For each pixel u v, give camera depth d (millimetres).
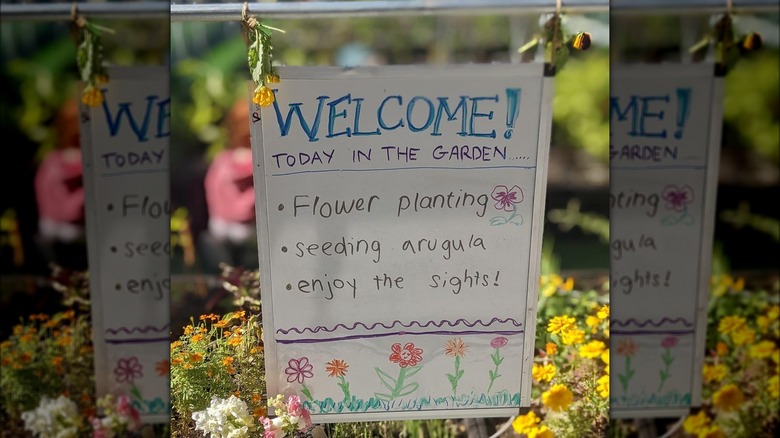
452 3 2145
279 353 2287
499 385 2340
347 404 2340
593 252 2977
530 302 2270
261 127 2107
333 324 2270
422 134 2129
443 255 2225
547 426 2557
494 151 2145
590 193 3109
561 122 3109
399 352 2297
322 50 3156
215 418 2420
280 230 2191
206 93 3320
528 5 2113
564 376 2578
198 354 2506
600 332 2609
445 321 2277
